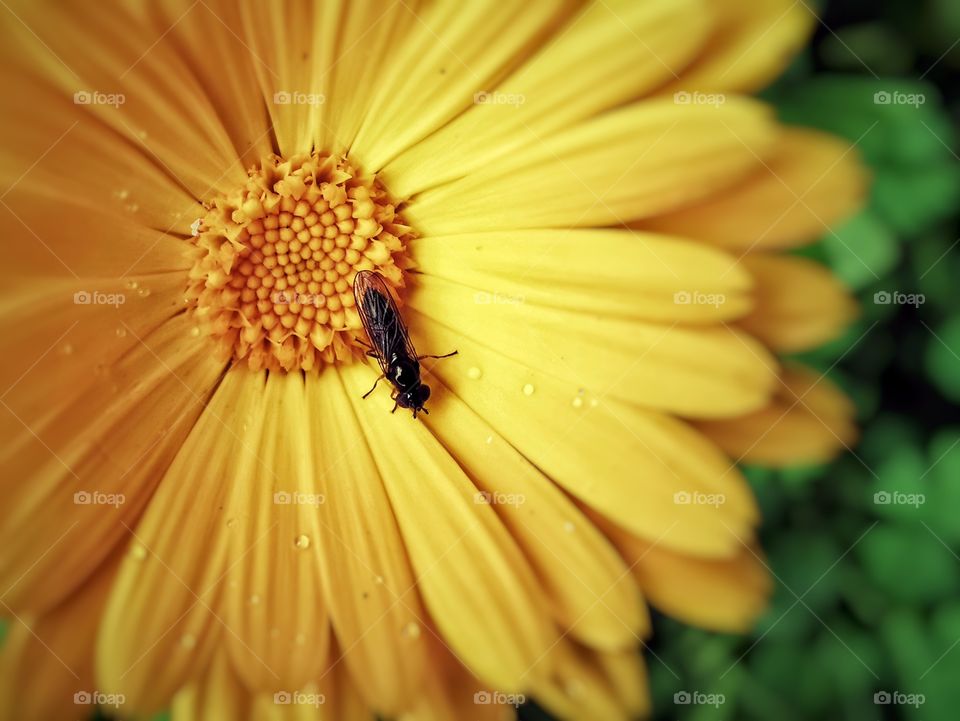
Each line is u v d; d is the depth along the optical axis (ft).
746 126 0.22
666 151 0.23
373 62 0.24
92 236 0.24
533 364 0.24
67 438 0.23
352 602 0.24
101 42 0.23
